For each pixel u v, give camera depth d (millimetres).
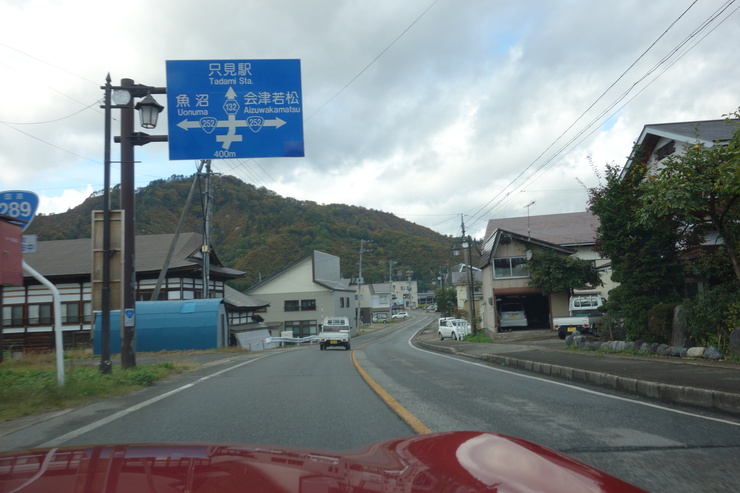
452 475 1301
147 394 8016
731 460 4039
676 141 16781
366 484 1236
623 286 13930
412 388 8391
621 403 6840
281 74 10797
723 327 10656
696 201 10055
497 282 30406
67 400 7074
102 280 10109
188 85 10664
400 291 132000
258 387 8719
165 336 25453
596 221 39156
